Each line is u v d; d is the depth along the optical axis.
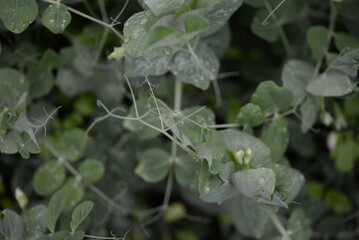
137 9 0.84
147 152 0.77
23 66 0.81
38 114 0.84
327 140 0.87
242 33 0.92
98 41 0.83
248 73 0.92
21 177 0.87
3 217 0.69
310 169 0.92
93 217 0.83
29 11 0.67
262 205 0.68
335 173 0.92
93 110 0.87
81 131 0.77
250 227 0.75
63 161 0.78
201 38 0.77
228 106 0.91
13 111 0.68
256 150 0.70
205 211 0.93
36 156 0.87
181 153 0.77
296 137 0.86
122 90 0.84
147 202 0.95
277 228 0.76
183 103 0.90
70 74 0.84
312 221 0.88
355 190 0.92
